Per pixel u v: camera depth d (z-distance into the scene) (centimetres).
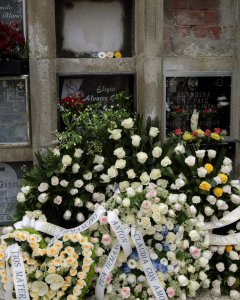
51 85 279
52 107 280
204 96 299
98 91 294
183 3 295
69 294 217
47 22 273
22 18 287
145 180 245
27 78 283
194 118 279
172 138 266
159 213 226
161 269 229
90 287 236
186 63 295
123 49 299
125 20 297
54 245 217
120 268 232
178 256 231
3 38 270
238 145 297
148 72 282
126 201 229
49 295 216
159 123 286
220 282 239
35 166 256
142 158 247
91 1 294
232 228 253
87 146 258
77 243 219
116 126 261
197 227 234
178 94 297
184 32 296
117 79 295
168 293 225
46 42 274
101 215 230
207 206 245
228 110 301
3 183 298
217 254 244
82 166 253
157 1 277
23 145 291
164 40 295
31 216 242
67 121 265
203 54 298
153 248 233
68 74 288
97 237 236
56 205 251
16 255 217
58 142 273
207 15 297
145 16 278
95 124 262
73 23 294
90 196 257
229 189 247
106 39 297
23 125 291
